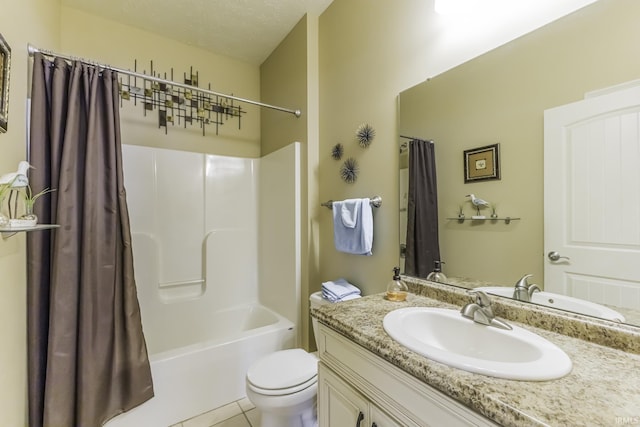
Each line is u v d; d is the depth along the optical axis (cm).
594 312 82
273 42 240
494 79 105
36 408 130
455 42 118
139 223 215
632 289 76
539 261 94
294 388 126
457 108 117
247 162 262
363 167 166
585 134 84
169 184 228
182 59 242
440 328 99
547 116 92
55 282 132
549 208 91
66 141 138
